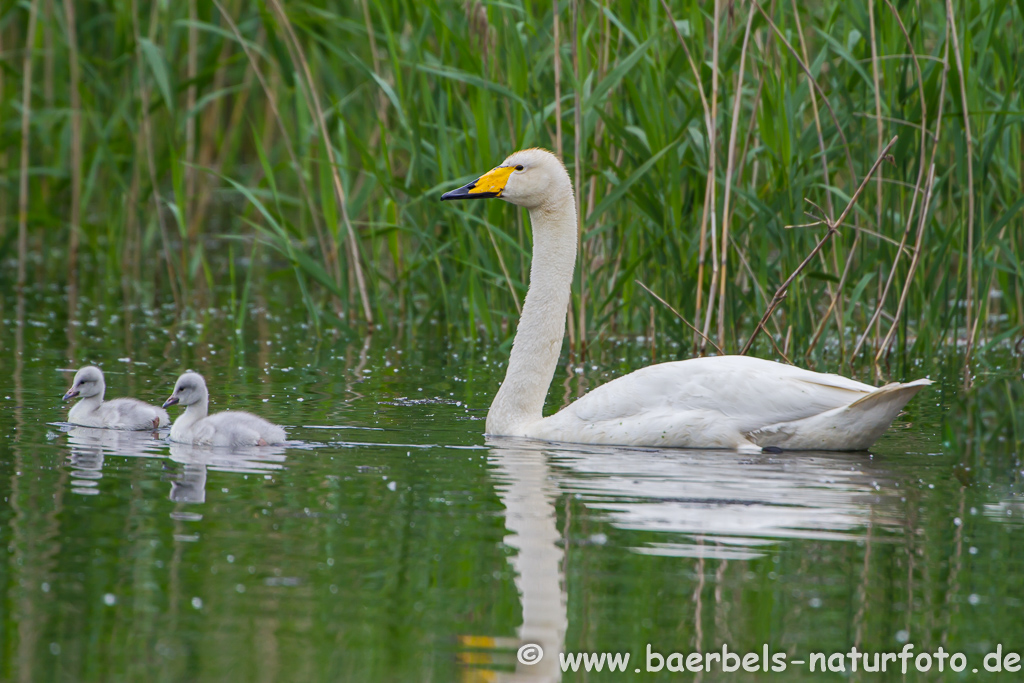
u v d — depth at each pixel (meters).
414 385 13.88
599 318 16.86
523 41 15.78
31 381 13.49
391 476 9.25
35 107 25.12
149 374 14.27
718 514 8.30
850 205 13.23
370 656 5.99
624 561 7.31
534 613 6.53
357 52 21.67
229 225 30.00
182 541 7.55
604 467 9.60
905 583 7.07
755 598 6.80
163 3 20.83
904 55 14.34
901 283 16.34
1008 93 14.02
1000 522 8.23
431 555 7.36
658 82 15.12
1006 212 14.98
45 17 22.80
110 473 9.23
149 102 22.75
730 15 14.38
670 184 15.38
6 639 6.07
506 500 8.55
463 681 5.77
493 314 17.31
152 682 5.68
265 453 10.08
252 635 6.22
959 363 15.45
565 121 15.03
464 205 16.39
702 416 10.39
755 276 16.70
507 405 11.27
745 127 16.53
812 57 17.11
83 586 6.78
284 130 18.66
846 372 14.86
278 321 19.38
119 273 22.48
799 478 9.31
